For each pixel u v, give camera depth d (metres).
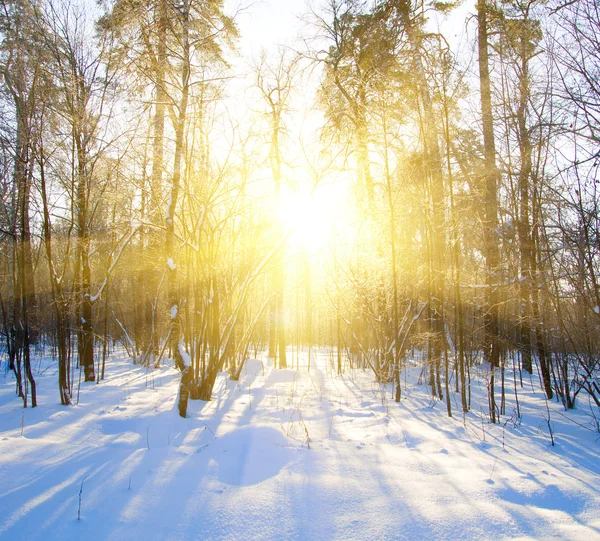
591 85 5.73
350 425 6.11
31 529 2.97
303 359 18.19
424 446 5.00
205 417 6.23
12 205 8.86
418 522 3.08
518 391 9.23
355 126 9.80
